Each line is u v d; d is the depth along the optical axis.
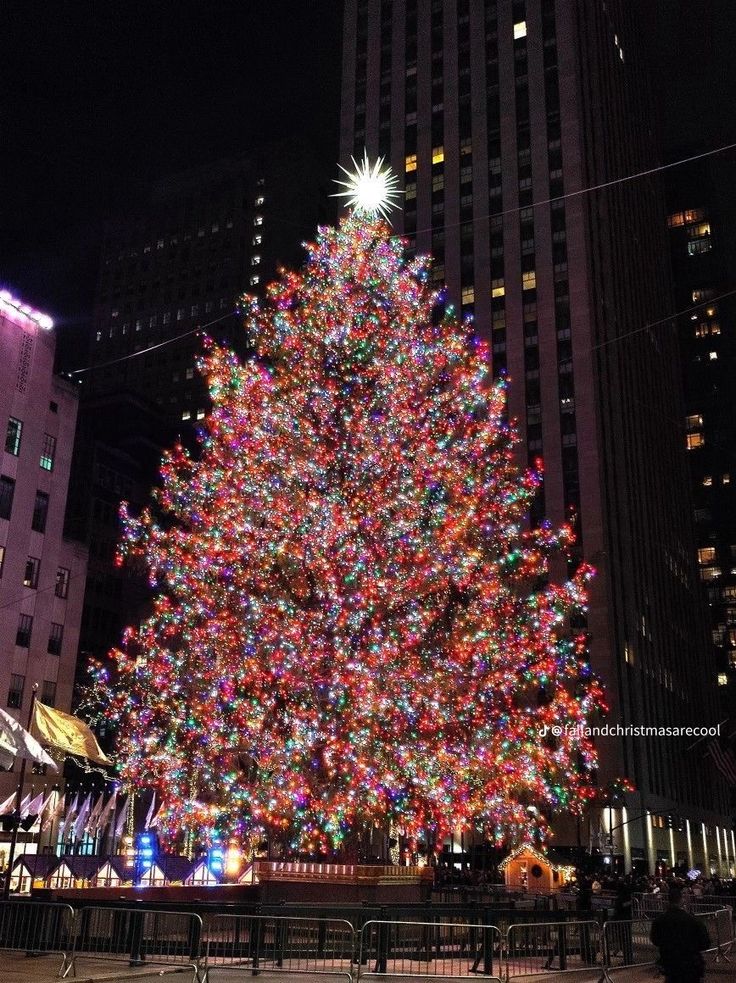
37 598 52.00
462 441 45.12
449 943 18.27
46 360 54.31
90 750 25.11
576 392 78.62
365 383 36.22
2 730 21.72
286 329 38.41
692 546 115.88
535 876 36.00
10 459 51.06
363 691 30.41
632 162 109.38
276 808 31.91
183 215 136.62
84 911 17.27
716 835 100.50
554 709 53.44
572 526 74.38
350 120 98.06
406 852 40.44
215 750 37.59
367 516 33.03
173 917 17.33
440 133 93.31
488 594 42.00
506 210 87.31
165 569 43.31
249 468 35.47
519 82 91.69
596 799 64.19
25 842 33.03
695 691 101.81
